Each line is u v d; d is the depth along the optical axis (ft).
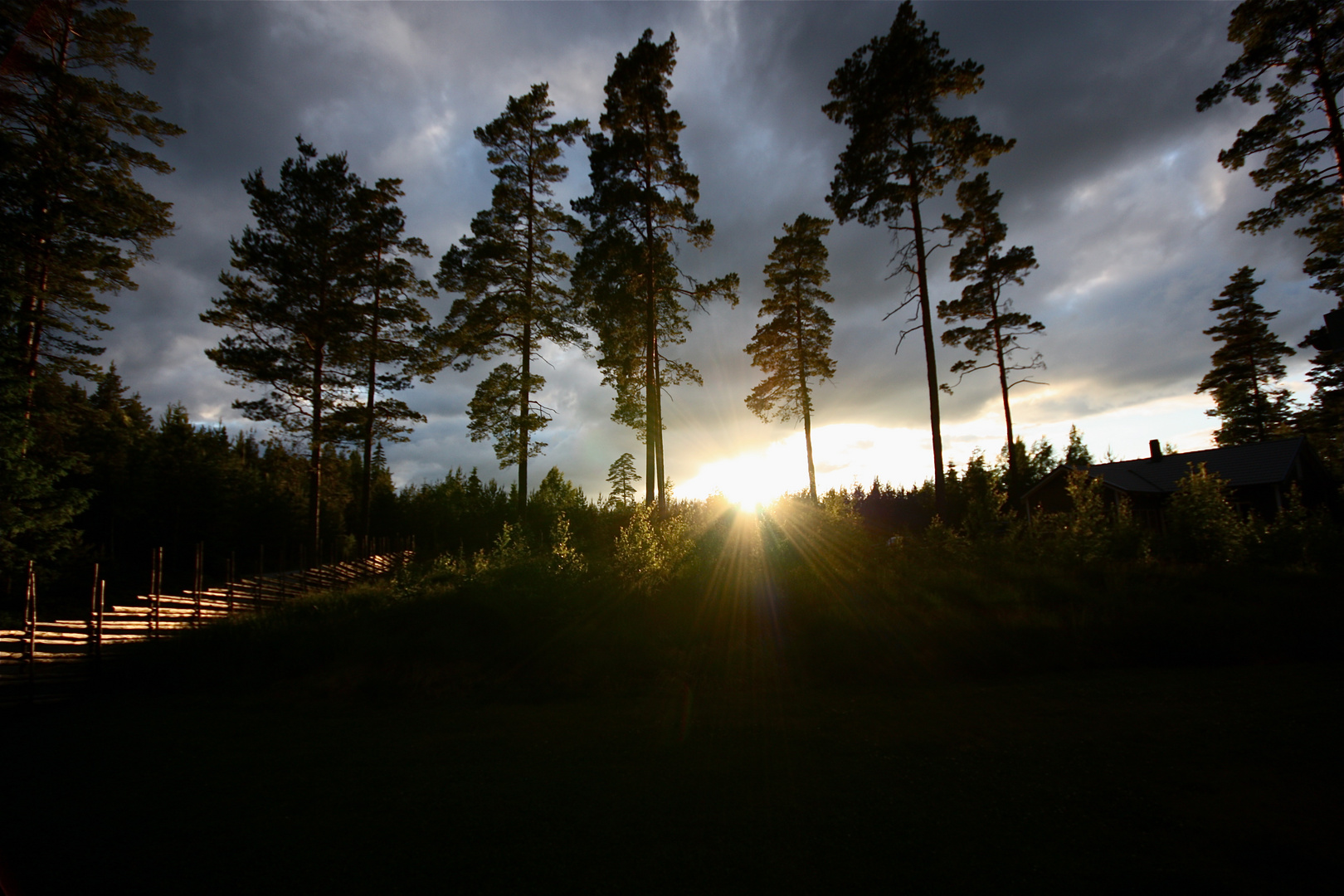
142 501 105.70
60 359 62.69
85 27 66.03
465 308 96.43
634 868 12.22
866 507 99.25
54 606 69.92
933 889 11.02
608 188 78.28
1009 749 19.12
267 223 97.25
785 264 114.11
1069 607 39.63
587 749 21.39
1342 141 60.70
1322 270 79.97
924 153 66.69
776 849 12.87
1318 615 36.11
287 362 95.35
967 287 104.17
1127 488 98.17
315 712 29.55
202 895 11.59
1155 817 13.62
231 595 53.01
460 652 36.96
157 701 32.27
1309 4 59.26
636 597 41.63
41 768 20.48
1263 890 10.63
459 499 178.40
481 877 12.01
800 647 35.60
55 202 60.95
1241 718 20.92
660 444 80.33
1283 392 150.51
